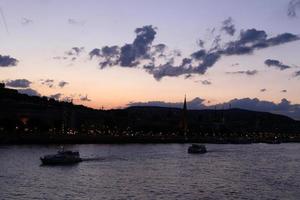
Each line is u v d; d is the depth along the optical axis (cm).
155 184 11662
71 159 16325
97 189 10731
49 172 13638
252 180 12775
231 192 10575
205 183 12006
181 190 10762
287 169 16238
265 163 18725
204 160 19512
